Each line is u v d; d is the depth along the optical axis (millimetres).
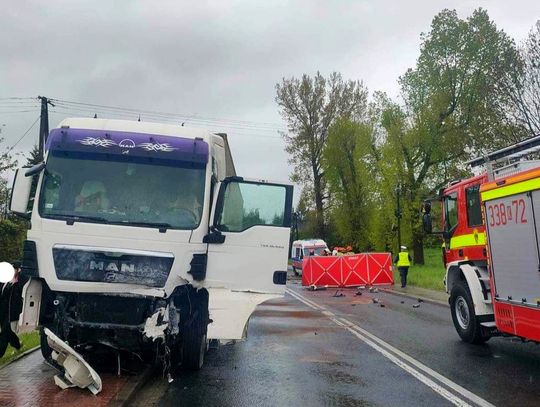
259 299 7117
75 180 6801
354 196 38844
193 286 6891
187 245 6656
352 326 12719
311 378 7457
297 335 11359
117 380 6801
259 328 12430
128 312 6516
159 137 7066
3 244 26453
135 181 6875
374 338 10883
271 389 6867
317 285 25547
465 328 10055
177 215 6785
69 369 6277
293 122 46812
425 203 11461
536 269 7223
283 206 7340
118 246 6500
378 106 38875
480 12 37000
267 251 7211
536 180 7156
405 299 20062
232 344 10203
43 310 6688
